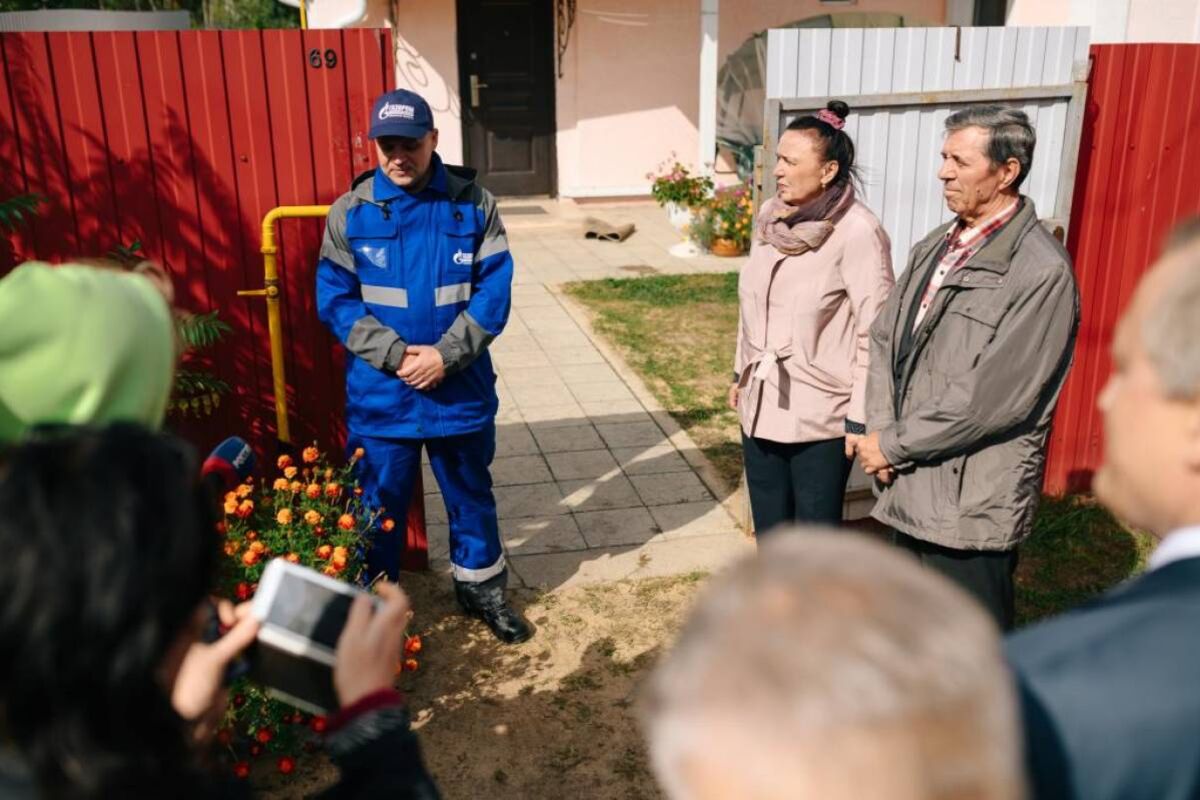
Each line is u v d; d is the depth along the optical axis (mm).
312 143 3912
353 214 3514
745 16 12180
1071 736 1060
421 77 11703
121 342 1302
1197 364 1164
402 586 4324
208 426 4141
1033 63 4496
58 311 1271
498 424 6145
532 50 12078
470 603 4031
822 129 3438
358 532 3490
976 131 2916
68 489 1040
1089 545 4719
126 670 1034
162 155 3812
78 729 1036
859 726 728
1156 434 1218
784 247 3557
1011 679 1073
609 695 3666
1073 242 4766
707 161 10750
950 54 4402
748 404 3748
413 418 3648
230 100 3818
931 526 3072
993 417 2914
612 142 12375
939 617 779
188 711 1282
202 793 1147
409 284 3541
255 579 3068
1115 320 4938
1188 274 1197
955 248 3086
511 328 8031
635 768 3320
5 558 1012
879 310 3471
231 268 3979
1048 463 5090
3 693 1028
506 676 3766
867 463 3203
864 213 3537
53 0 10547
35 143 3709
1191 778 1062
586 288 9164
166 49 3730
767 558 847
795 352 3611
